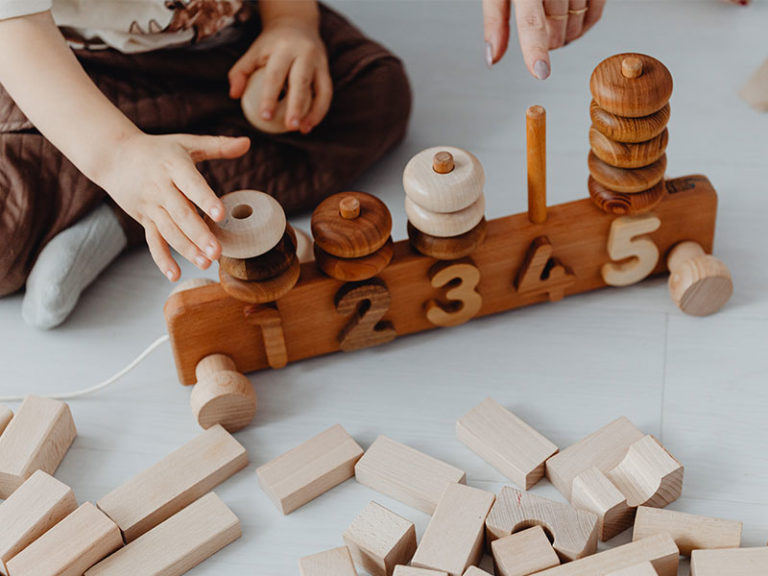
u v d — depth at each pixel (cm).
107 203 137
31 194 131
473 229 115
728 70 165
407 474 110
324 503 112
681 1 180
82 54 139
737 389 120
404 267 118
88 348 130
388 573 102
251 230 104
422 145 157
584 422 118
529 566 99
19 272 132
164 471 112
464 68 172
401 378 125
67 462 117
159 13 138
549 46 129
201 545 105
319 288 117
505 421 115
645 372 123
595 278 130
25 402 116
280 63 144
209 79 146
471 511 104
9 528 104
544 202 119
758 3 179
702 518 102
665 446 115
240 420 118
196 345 118
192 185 108
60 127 118
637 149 113
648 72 110
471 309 126
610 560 99
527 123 111
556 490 112
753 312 129
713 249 137
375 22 182
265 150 142
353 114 148
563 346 127
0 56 120
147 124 139
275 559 107
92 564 104
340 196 113
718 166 149
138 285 138
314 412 121
